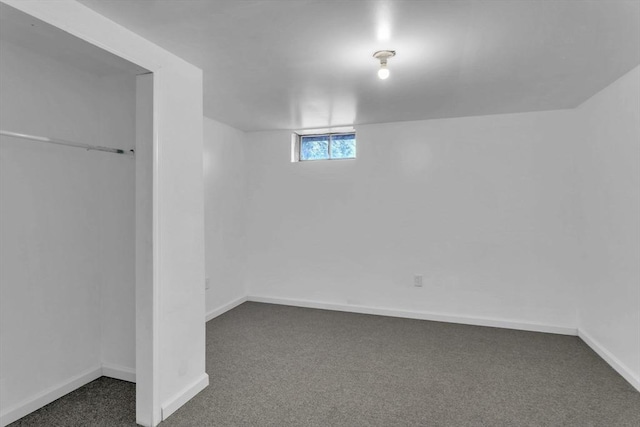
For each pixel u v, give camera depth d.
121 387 2.50
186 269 2.30
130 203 2.52
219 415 2.17
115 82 2.54
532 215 3.68
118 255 2.58
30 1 1.42
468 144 3.86
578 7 1.67
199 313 2.42
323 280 4.43
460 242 3.92
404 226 4.11
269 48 2.13
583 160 3.37
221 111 3.62
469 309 3.90
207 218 3.98
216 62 2.33
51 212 2.33
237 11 1.70
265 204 4.63
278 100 3.23
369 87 2.86
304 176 4.47
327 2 1.63
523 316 3.72
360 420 2.13
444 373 2.73
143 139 2.06
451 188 3.93
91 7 1.66
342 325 3.83
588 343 3.27
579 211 3.48
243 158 4.64
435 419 2.14
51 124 2.32
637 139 2.46
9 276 2.12
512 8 1.69
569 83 2.79
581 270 3.46
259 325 3.82
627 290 2.63
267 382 2.58
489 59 2.30
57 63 2.34
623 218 2.67
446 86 2.84
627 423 2.10
